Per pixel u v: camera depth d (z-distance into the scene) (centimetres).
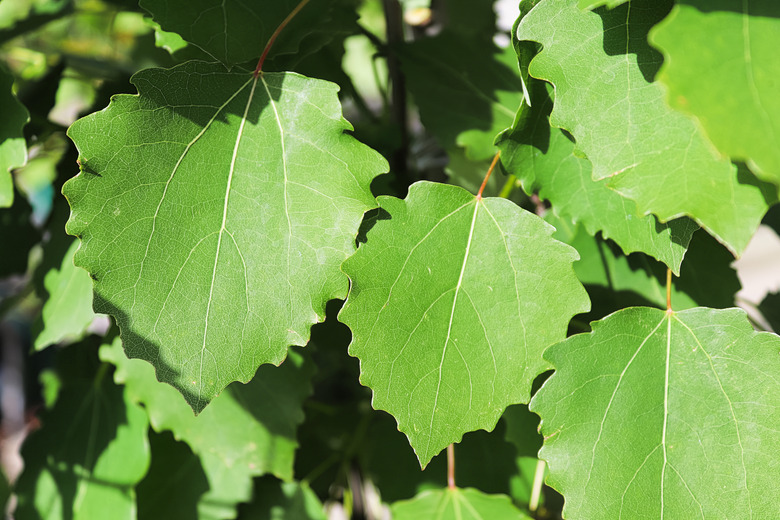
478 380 30
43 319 35
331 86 30
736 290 34
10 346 135
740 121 26
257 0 32
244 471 37
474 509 35
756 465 30
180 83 30
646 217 30
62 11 43
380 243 30
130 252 29
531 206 37
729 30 27
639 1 29
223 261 29
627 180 29
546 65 29
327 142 30
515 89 36
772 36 27
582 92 29
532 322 30
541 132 31
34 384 106
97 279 29
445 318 30
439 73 37
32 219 41
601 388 30
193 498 37
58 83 39
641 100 29
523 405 34
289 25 32
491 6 45
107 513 36
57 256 36
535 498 36
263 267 29
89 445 37
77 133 29
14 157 32
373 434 39
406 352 30
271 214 30
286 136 30
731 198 28
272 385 35
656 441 30
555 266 30
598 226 31
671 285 34
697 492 30
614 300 34
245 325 29
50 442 38
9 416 137
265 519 37
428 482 38
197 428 36
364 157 30
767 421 30
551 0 29
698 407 30
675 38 27
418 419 29
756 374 30
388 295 30
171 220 29
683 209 28
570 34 29
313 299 29
